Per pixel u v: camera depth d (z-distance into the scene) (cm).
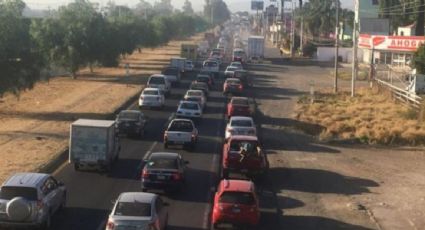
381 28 10788
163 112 5244
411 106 5581
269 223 2334
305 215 2473
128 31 9956
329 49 12519
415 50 7338
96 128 2994
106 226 2023
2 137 3853
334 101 6347
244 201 2142
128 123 3975
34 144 3625
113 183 2828
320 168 3400
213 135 4241
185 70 8738
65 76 8162
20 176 2181
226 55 12719
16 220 2019
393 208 2644
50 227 2148
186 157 3478
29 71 4831
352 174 3291
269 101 6262
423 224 2416
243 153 2923
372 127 4703
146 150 3631
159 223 1956
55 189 2242
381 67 10069
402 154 3928
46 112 5041
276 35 19775
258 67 10638
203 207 2484
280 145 4062
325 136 4391
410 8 11444
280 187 2931
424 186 3064
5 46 4591
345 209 2592
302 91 7288
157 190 2633
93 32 7831
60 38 7588
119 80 7719
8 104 5475
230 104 4978
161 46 16138
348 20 16250
